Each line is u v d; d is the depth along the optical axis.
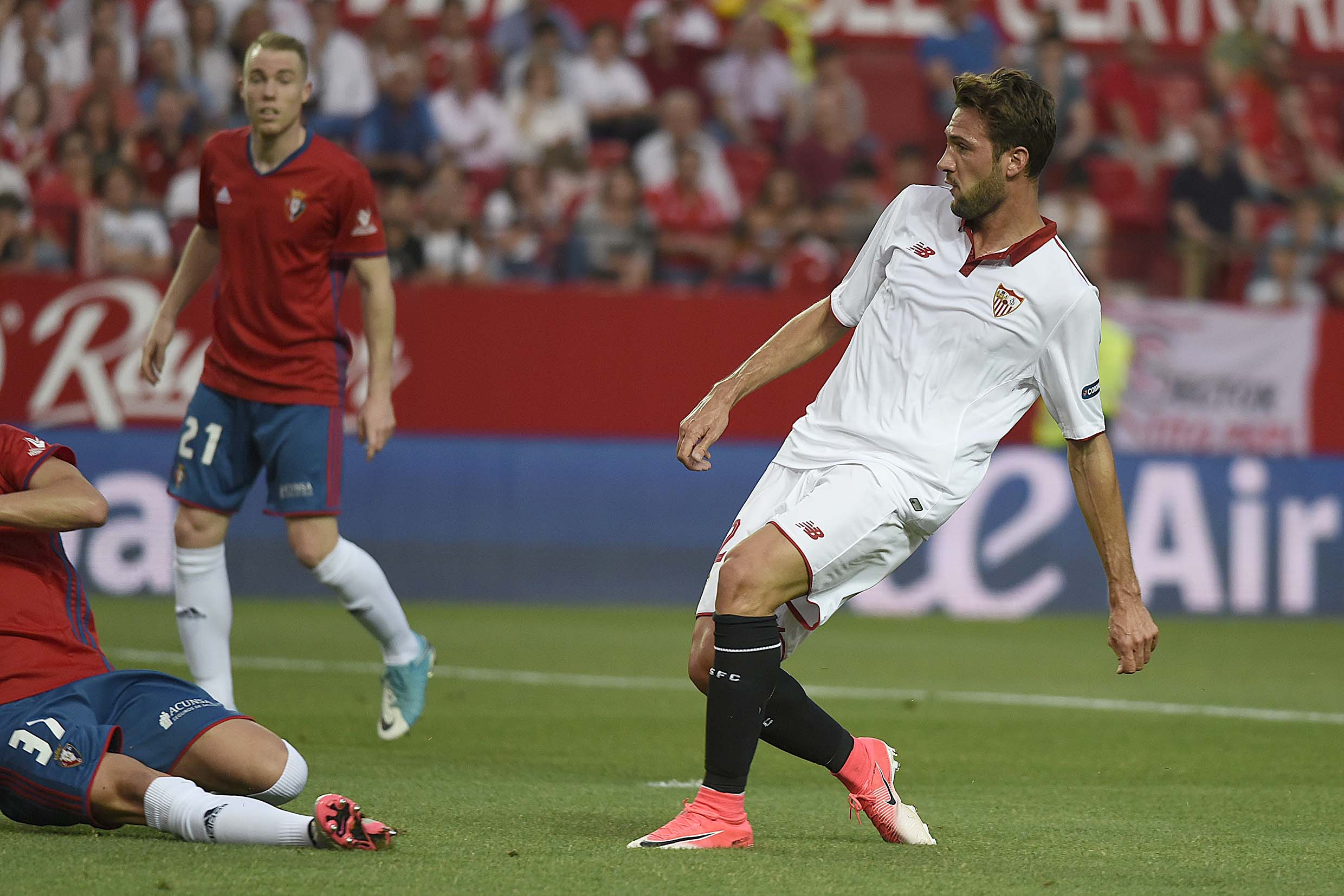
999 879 12.72
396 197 46.34
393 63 53.72
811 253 48.84
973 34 59.34
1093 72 59.66
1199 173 54.12
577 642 35.34
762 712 13.83
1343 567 45.25
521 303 43.94
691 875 12.41
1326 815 17.02
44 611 13.65
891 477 14.15
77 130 48.44
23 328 41.31
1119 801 17.84
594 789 17.80
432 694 26.92
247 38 51.91
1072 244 49.44
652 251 47.91
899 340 14.55
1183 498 44.62
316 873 11.98
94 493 13.68
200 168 20.75
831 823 15.79
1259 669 33.50
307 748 20.67
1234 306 46.66
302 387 19.83
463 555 43.22
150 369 20.73
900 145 53.31
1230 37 59.66
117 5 52.22
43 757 12.99
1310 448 46.97
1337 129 60.59
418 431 43.44
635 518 43.97
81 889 11.34
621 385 44.38
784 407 44.97
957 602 43.88
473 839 13.93
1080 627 41.31
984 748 22.39
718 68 56.78
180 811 12.91
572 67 55.34
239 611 39.62
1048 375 14.48
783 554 13.80
